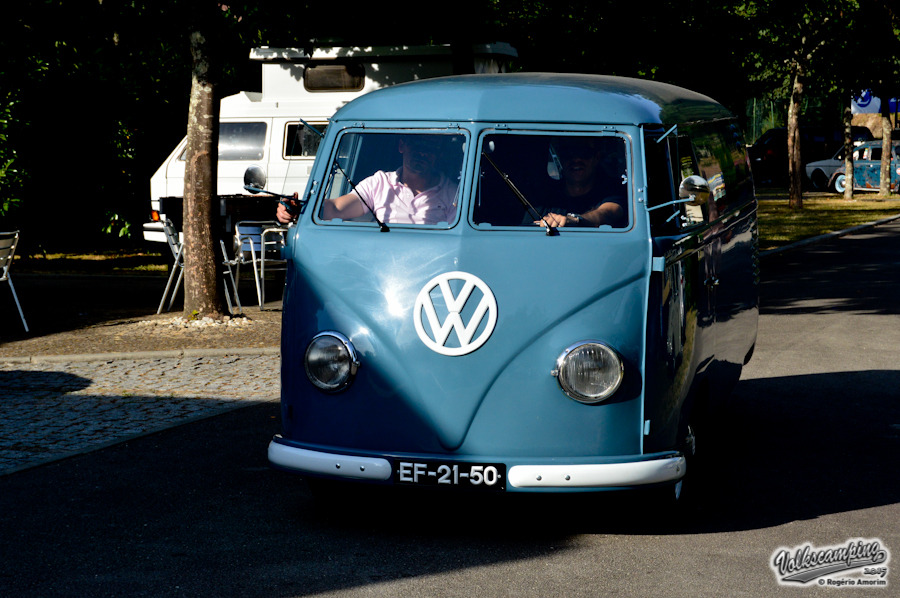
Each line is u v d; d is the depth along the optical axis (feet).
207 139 37.86
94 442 24.06
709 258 20.66
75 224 62.64
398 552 17.37
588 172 17.89
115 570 16.49
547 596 15.43
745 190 26.40
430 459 17.13
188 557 17.08
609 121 18.12
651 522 18.75
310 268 18.17
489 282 17.19
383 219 18.11
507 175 17.95
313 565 16.74
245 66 61.72
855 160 130.21
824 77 94.38
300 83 53.98
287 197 19.35
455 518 19.22
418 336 17.29
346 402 17.71
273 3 47.29
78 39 52.39
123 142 61.41
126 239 70.69
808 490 20.89
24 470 21.90
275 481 21.40
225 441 24.26
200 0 36.86
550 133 18.15
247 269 57.62
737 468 22.43
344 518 19.17
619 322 17.08
